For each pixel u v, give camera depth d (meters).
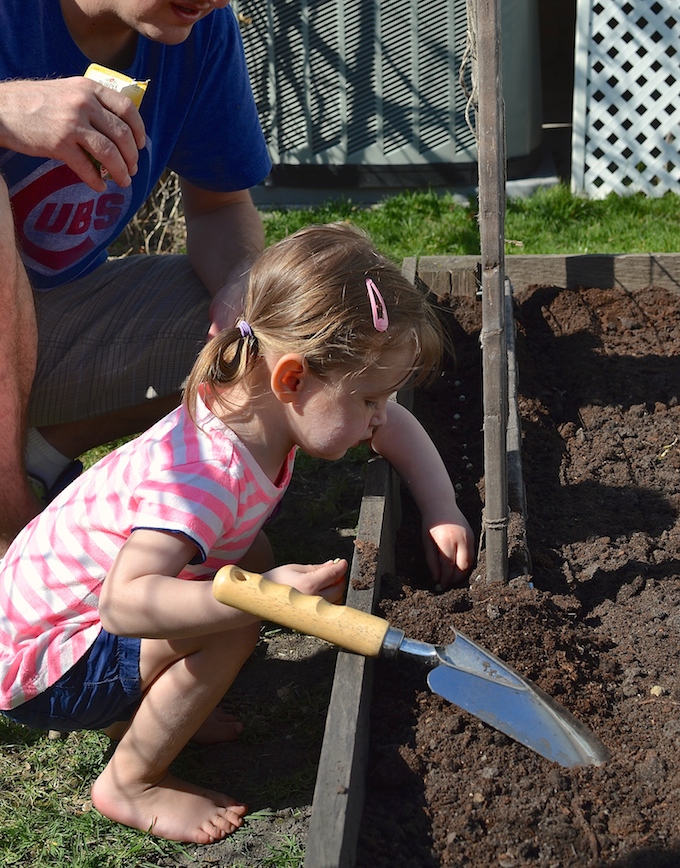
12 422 2.38
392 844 1.69
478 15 1.79
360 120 6.27
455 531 2.36
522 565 2.27
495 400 2.04
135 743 2.02
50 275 2.85
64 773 2.27
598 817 1.71
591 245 5.31
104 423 3.04
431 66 6.11
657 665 2.05
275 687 2.47
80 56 2.56
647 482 2.77
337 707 1.76
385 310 1.93
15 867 2.03
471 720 1.88
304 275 1.92
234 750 2.29
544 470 2.86
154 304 2.92
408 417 2.52
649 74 6.16
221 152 2.96
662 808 1.72
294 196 6.50
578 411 3.18
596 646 2.10
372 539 2.16
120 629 1.87
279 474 2.09
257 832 2.06
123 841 2.06
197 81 2.77
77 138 2.21
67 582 2.01
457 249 5.35
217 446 1.94
